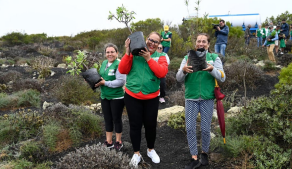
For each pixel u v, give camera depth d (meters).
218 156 3.44
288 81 5.25
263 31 14.36
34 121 4.43
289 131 3.33
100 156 2.77
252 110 3.83
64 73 9.58
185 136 4.23
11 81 8.83
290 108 3.61
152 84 2.95
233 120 4.02
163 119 4.99
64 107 4.62
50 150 3.85
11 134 4.23
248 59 10.27
